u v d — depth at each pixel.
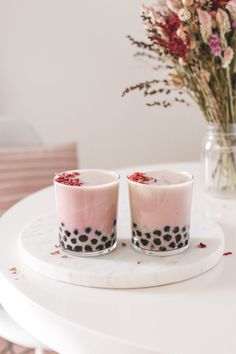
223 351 0.63
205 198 1.14
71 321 0.69
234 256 0.86
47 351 1.40
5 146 1.64
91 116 2.13
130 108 2.11
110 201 0.82
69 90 2.11
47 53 2.08
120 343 0.65
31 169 1.62
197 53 1.00
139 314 0.71
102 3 2.01
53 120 2.15
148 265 0.79
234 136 1.09
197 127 2.11
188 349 0.64
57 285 0.78
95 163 2.19
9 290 0.79
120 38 2.03
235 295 0.75
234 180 1.12
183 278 0.78
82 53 2.07
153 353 0.64
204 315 0.70
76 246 0.82
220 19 0.95
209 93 1.04
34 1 2.03
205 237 0.88
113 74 2.08
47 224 0.96
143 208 0.81
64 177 0.85
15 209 1.11
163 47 1.01
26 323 0.76
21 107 2.14
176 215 0.81
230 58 0.97
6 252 0.89
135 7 1.98
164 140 2.14
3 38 2.07
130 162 2.18
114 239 0.84
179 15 0.96
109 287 0.77
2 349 1.59
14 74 2.11
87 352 0.69
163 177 0.84
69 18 2.04
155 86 2.06
